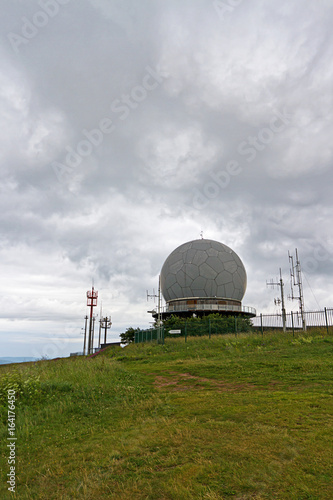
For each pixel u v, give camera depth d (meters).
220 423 7.46
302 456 5.51
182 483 5.00
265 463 5.39
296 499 4.35
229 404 9.16
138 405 10.22
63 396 11.77
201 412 8.61
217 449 6.11
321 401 8.70
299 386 11.12
